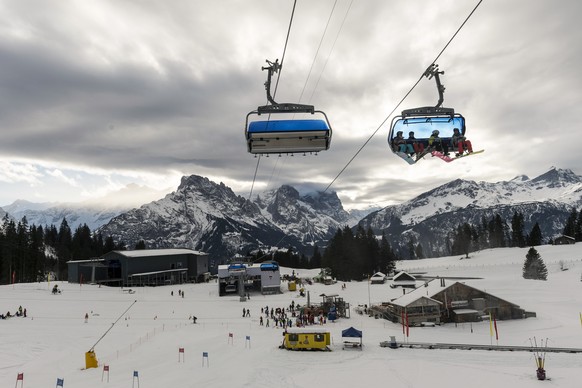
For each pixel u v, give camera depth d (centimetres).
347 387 3309
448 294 7331
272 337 5694
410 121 1694
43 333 5734
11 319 6806
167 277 14438
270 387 3294
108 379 3525
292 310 8194
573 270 13375
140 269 13912
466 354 4638
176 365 4056
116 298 9831
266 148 1655
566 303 8462
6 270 14550
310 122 1616
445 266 19250
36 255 16112
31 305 8288
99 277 13850
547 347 5084
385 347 5081
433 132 1677
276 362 4191
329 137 1628
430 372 3734
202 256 16075
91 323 6688
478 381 3422
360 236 17725
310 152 1683
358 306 8931
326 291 12025
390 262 18288
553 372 3669
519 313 7294
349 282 15200
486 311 7281
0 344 4941
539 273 12631
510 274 14800
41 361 4291
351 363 4153
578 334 5959
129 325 6606
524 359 4341
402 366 3972
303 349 4819
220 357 4419
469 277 14925
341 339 5594
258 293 11669
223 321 7106
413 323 6988
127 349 4912
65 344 5125
